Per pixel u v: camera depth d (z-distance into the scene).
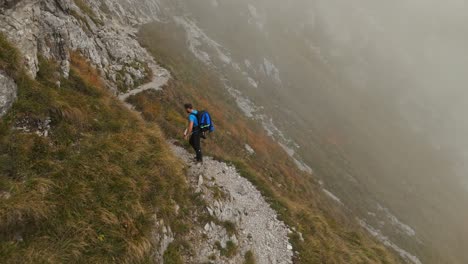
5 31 6.92
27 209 4.71
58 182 5.54
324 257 9.55
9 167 5.19
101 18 25.25
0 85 5.85
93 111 8.50
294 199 17.81
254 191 11.20
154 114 14.46
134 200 6.25
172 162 8.38
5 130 5.61
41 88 6.93
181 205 7.65
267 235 9.20
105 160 6.67
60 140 6.59
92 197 5.73
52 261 4.47
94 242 5.11
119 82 16.80
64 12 14.12
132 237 5.64
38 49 8.80
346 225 22.06
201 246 7.20
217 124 22.92
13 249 4.30
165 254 6.31
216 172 10.75
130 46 23.98
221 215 8.43
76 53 13.62
